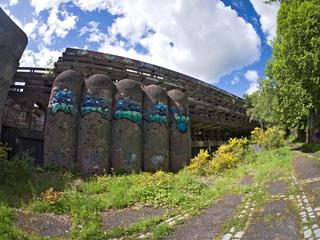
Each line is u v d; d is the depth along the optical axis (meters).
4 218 8.57
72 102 20.39
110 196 12.17
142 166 22.06
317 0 22.55
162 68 34.09
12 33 17.30
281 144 26.12
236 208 9.76
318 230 6.75
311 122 25.50
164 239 7.69
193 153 33.41
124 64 29.67
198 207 10.42
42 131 21.45
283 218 7.95
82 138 20.08
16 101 23.48
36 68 24.31
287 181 12.62
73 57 26.86
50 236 8.20
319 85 21.97
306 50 22.62
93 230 8.55
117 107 21.62
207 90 41.94
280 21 26.12
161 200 11.74
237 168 18.48
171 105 25.03
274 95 29.89
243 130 51.38
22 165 14.55
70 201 10.91
